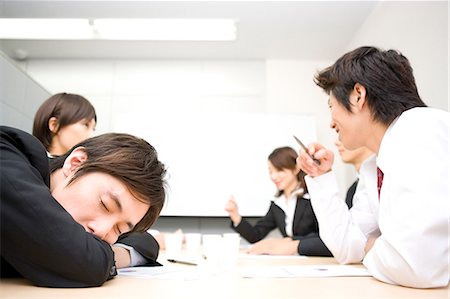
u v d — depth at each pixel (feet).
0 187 1.89
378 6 8.68
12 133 2.26
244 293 2.04
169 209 10.12
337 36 10.25
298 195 7.52
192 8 8.86
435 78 6.29
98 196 2.28
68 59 11.60
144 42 10.59
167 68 11.62
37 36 8.34
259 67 11.62
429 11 6.50
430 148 2.52
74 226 2.08
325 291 2.16
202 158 10.43
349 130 3.35
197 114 10.69
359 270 3.07
